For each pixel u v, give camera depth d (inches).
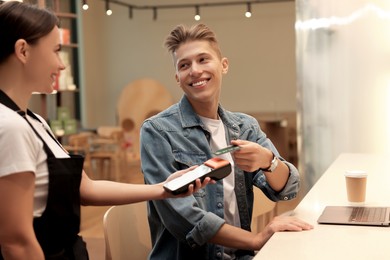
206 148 75.2
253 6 382.0
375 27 138.6
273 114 376.8
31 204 52.3
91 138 316.8
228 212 77.1
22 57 54.5
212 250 74.0
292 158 369.7
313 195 82.0
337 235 60.0
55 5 231.5
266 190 78.7
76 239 59.9
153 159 72.8
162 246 74.9
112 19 412.2
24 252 51.8
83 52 402.0
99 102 417.7
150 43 406.3
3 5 54.8
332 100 145.0
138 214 77.3
